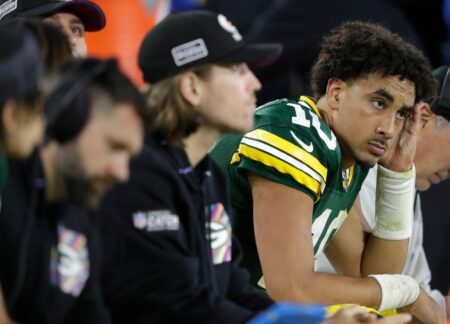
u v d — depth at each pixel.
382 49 8.68
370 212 10.20
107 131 6.12
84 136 6.09
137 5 15.77
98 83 6.15
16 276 6.11
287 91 14.86
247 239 9.10
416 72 8.77
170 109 7.25
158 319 6.92
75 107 6.04
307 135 8.67
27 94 5.84
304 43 14.49
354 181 9.38
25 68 5.82
